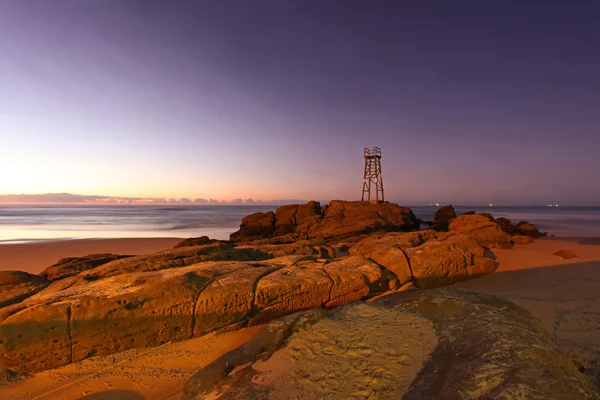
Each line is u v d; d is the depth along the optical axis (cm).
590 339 591
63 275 962
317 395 363
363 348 437
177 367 502
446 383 333
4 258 1762
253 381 401
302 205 3083
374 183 4078
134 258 873
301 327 516
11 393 440
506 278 1028
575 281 981
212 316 580
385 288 824
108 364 504
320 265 802
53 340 489
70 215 7906
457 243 1087
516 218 5834
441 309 513
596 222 4528
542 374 321
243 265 745
